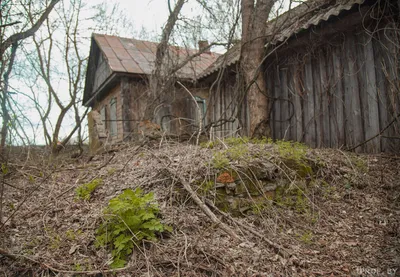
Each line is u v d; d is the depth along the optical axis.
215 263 2.59
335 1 5.70
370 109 4.98
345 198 3.79
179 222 3.04
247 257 2.71
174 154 4.26
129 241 2.67
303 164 3.96
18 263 2.55
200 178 3.48
